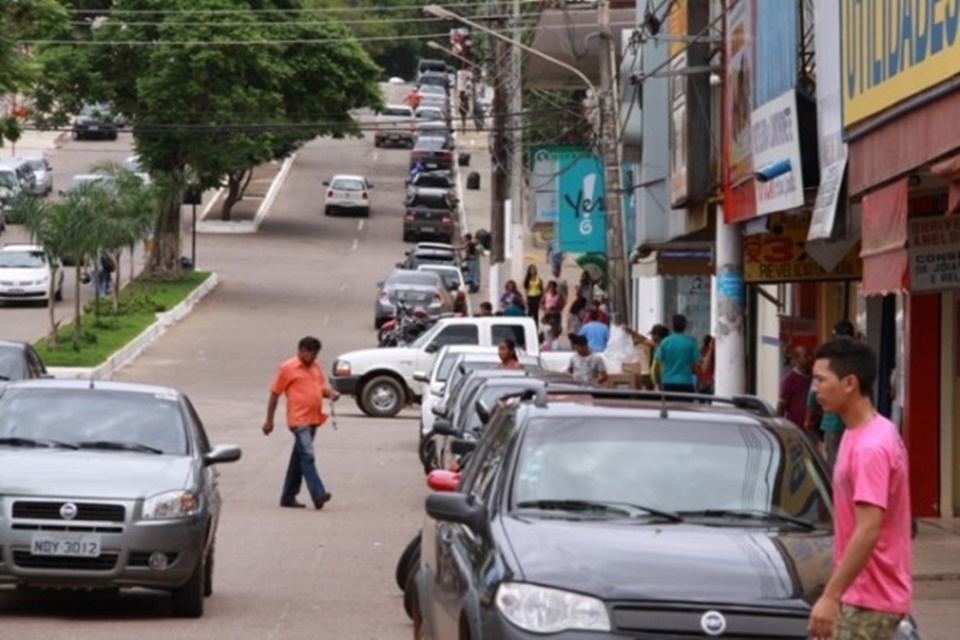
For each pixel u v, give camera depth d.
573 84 98.19
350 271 128.00
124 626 25.84
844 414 14.95
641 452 18.45
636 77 57.19
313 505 43.12
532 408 19.19
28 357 46.47
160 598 29.12
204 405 70.75
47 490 25.83
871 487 14.48
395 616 27.25
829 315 50.22
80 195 84.19
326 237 146.25
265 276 123.44
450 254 120.62
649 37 51.56
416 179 153.00
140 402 29.23
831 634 14.68
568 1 82.00
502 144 104.62
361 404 69.81
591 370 54.22
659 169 62.19
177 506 26.23
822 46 34.75
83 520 25.77
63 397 29.14
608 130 63.38
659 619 15.80
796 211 39.38
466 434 33.81
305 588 30.20
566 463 18.31
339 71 112.69
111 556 25.77
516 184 104.88
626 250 74.56
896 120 29.16
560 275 113.31
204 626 26.03
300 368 42.19
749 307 61.25
